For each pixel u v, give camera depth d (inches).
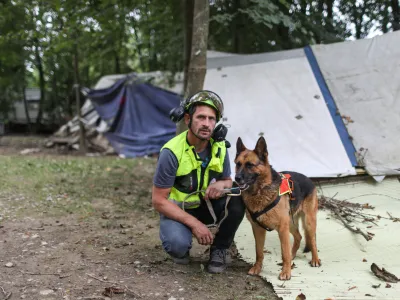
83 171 338.3
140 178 316.5
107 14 281.1
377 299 112.2
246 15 290.7
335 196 213.6
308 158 244.1
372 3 316.2
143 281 125.7
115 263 140.9
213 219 139.9
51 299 111.8
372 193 214.2
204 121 122.2
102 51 406.9
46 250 152.6
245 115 262.5
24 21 301.3
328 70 264.2
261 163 123.6
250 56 281.1
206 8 203.3
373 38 261.9
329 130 249.1
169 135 476.4
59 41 321.7
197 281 127.3
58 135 563.2
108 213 211.9
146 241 168.1
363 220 179.6
